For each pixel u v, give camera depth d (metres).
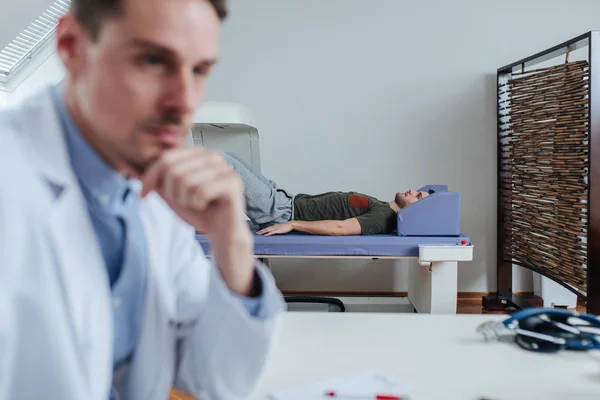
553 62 3.78
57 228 0.55
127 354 0.70
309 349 1.01
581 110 2.96
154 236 0.71
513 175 3.74
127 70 0.48
